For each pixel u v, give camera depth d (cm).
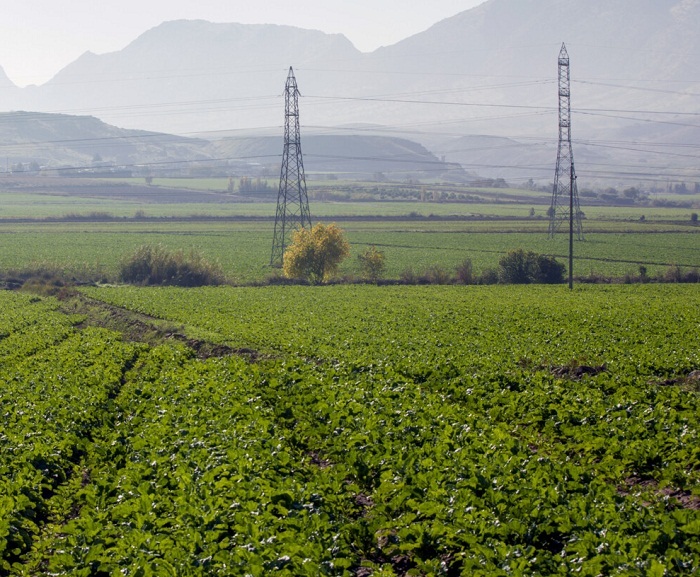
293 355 3734
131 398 2691
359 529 1449
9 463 1909
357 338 4228
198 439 2011
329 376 2964
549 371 3244
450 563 1346
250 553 1264
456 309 5625
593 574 1179
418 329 4622
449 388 2759
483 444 1902
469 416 2247
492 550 1274
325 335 4375
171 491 1622
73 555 1359
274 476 1697
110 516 1576
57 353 3738
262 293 6900
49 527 1600
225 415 2258
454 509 1452
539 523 1409
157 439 2017
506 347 3909
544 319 5031
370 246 11250
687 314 5159
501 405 2530
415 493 1556
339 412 2262
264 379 2927
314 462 2078
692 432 2002
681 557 1231
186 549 1323
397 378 2878
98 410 2509
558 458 2019
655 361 3362
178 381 2903
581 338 4188
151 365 3431
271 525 1433
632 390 2591
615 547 1262
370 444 1920
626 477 1884
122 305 6028
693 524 1320
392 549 1407
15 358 3672
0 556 1452
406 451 1844
